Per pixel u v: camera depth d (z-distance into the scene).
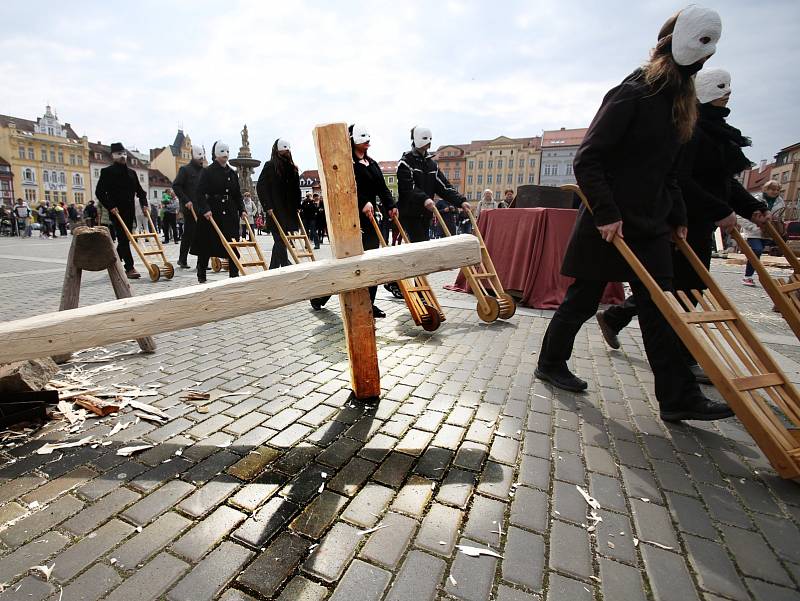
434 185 5.38
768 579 1.33
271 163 5.62
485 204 14.27
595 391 2.75
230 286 1.69
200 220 6.68
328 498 1.66
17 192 71.50
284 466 1.87
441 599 1.23
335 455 1.96
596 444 2.10
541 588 1.28
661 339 2.31
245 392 2.64
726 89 2.82
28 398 2.28
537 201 6.04
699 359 2.01
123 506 1.60
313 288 1.78
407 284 4.08
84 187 81.31
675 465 1.93
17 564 1.33
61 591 1.24
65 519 1.53
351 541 1.44
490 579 1.30
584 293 2.65
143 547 1.41
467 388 2.74
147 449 2.00
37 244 16.41
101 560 1.35
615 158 2.33
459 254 1.98
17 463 1.87
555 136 84.69
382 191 4.64
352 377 2.56
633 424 2.31
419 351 3.49
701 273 2.38
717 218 2.83
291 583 1.28
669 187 2.50
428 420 2.31
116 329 1.60
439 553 1.40
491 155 85.50
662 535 1.50
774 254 13.32
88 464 1.87
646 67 2.27
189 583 1.27
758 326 4.77
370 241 4.68
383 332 4.08
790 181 42.03
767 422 1.89
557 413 2.42
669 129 2.23
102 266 3.18
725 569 1.36
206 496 1.67
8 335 1.52
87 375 2.88
